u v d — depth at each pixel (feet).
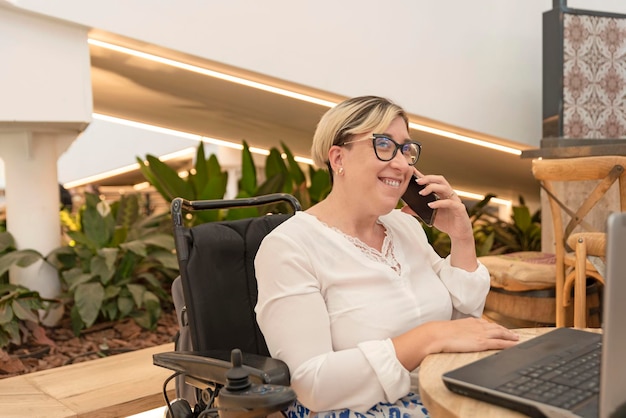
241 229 5.26
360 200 4.51
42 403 7.52
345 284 4.34
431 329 3.86
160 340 10.86
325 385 3.83
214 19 10.80
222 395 3.28
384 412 4.03
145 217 14.73
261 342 5.04
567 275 8.04
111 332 11.21
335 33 11.98
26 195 10.98
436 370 3.41
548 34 12.98
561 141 12.75
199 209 5.28
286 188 13.03
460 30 13.38
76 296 10.61
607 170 7.62
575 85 12.90
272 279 4.21
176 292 5.30
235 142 20.71
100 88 15.47
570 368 3.06
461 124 13.58
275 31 11.39
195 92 14.73
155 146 24.85
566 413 2.58
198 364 4.01
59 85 9.58
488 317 9.32
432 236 14.14
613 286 2.29
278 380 3.66
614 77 13.26
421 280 4.77
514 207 16.66
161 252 12.51
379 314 4.30
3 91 9.21
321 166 4.81
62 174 25.32
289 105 14.39
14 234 11.11
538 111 14.49
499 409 2.82
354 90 12.26
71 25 9.61
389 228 4.88
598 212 11.48
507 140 14.26
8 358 9.37
